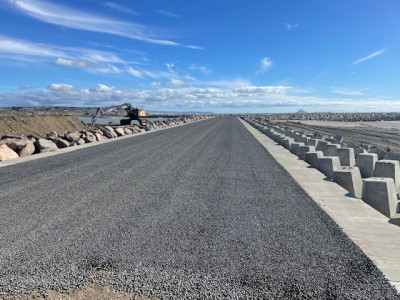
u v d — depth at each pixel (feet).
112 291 9.21
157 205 17.83
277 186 23.09
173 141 60.44
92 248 11.89
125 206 17.54
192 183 23.77
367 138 81.61
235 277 9.95
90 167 30.45
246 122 186.70
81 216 15.70
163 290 9.25
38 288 9.34
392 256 11.57
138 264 10.69
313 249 12.03
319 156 32.07
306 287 9.45
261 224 14.82
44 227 14.08
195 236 13.20
